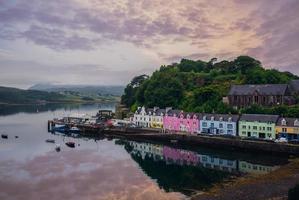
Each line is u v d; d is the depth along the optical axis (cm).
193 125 11981
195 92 14262
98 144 11131
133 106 17050
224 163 8275
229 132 11031
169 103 14800
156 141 11606
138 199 5684
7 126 15962
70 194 5934
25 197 5769
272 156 8912
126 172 7406
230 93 13550
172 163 8306
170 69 19212
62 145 10794
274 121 10088
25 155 9075
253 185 5969
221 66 18900
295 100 12475
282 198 5009
